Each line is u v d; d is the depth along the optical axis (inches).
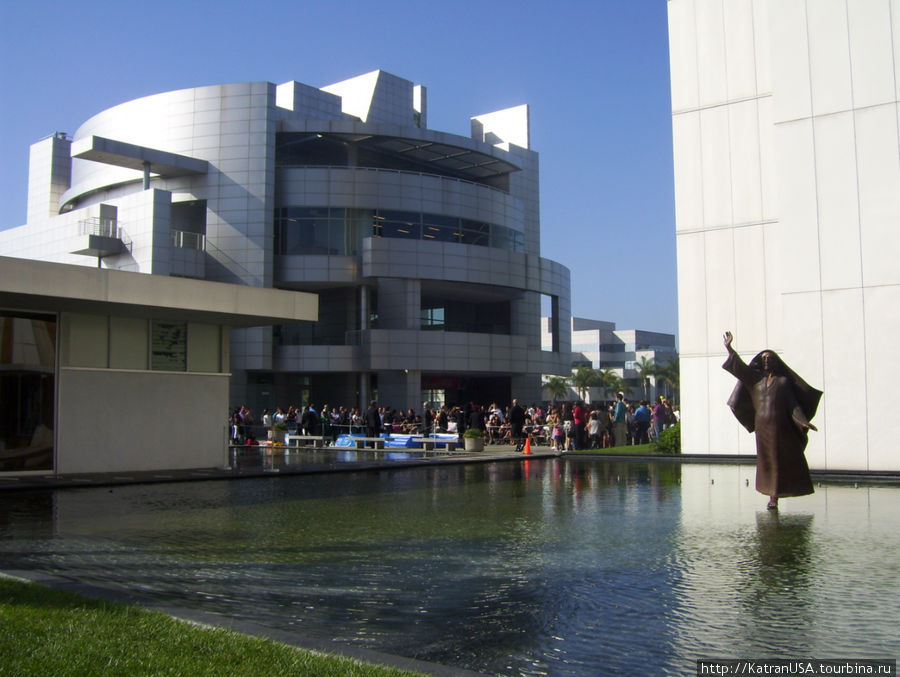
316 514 514.0
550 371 2630.4
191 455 877.8
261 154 2255.2
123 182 2418.8
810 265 858.8
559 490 666.2
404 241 2320.4
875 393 815.7
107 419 816.9
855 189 840.9
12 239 2630.4
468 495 631.8
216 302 812.6
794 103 880.3
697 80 1019.3
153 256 2135.8
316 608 264.2
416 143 2390.5
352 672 181.3
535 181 2901.1
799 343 859.4
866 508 525.3
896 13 832.9
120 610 237.3
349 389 2443.4
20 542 402.9
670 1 1047.0
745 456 957.2
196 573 322.3
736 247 978.7
